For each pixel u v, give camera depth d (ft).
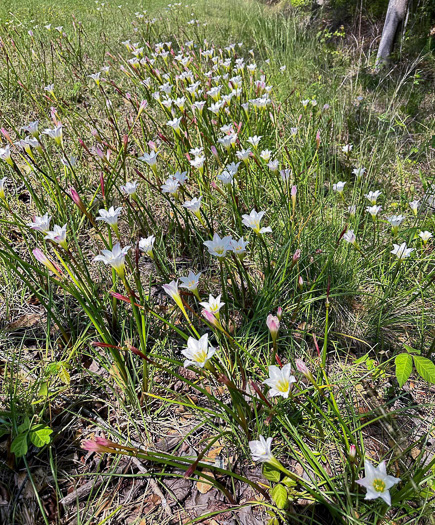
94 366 3.69
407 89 9.33
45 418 3.22
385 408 3.24
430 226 5.32
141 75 7.87
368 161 6.98
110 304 4.17
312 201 5.63
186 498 2.83
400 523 2.63
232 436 3.07
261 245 4.66
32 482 2.58
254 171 6.03
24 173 5.95
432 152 7.46
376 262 4.91
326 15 15.72
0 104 7.72
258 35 12.77
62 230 3.08
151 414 3.35
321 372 3.31
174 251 4.84
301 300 4.11
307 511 2.72
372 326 4.22
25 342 3.84
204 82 8.27
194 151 4.91
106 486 2.76
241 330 3.95
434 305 4.49
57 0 18.02
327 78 9.78
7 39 10.50
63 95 8.53
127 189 4.49
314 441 3.07
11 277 4.24
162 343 3.74
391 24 10.90
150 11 17.28
